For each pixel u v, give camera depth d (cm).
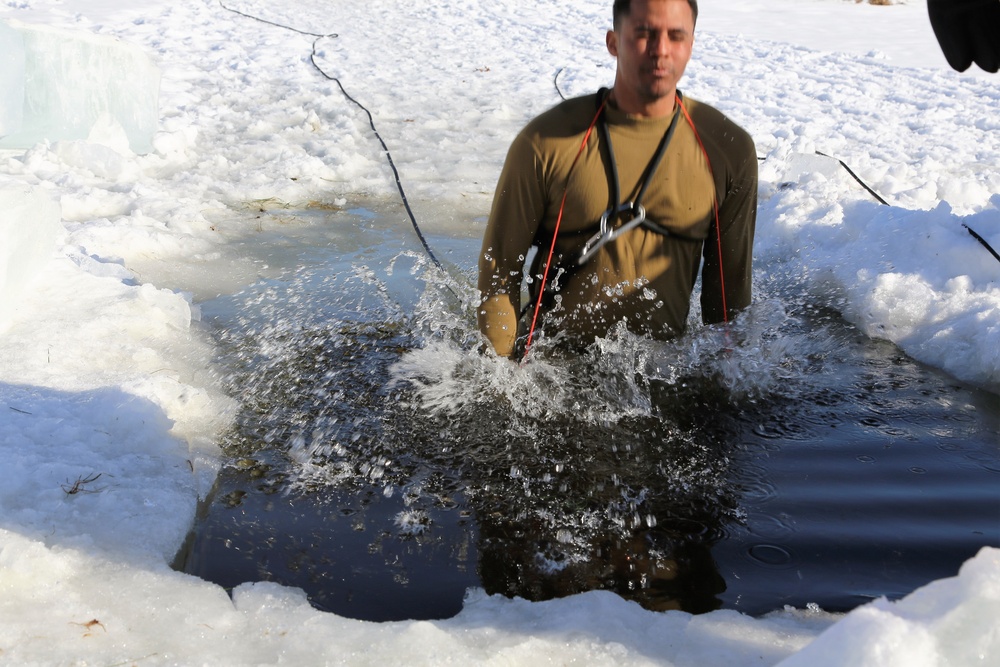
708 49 1265
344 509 263
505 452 294
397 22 1428
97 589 210
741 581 233
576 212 328
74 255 423
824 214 524
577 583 233
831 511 264
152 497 250
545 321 351
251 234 507
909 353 380
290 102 865
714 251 349
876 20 1582
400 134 764
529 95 955
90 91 621
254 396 324
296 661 190
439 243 504
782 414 324
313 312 400
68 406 292
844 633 147
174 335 363
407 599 225
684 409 322
